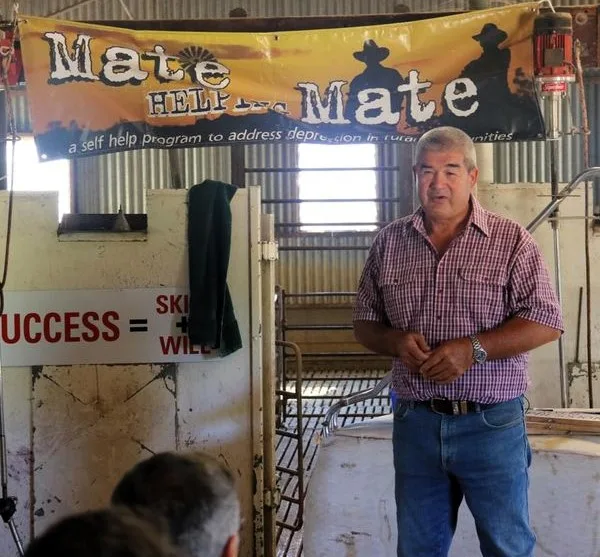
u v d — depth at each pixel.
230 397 4.15
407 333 2.71
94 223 4.34
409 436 2.78
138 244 4.09
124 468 4.16
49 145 4.45
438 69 4.42
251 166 11.30
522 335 2.63
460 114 4.42
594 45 4.50
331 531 3.64
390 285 2.80
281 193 11.30
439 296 2.71
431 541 2.79
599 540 3.36
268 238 4.30
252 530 4.19
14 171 4.05
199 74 4.46
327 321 11.31
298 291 11.41
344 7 10.94
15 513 4.14
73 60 4.43
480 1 4.99
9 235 3.93
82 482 4.15
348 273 11.34
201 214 4.02
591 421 3.58
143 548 0.93
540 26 4.31
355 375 10.79
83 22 4.48
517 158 11.11
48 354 4.11
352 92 4.45
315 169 7.96
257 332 4.14
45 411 4.13
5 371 4.11
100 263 4.09
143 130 4.48
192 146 4.49
